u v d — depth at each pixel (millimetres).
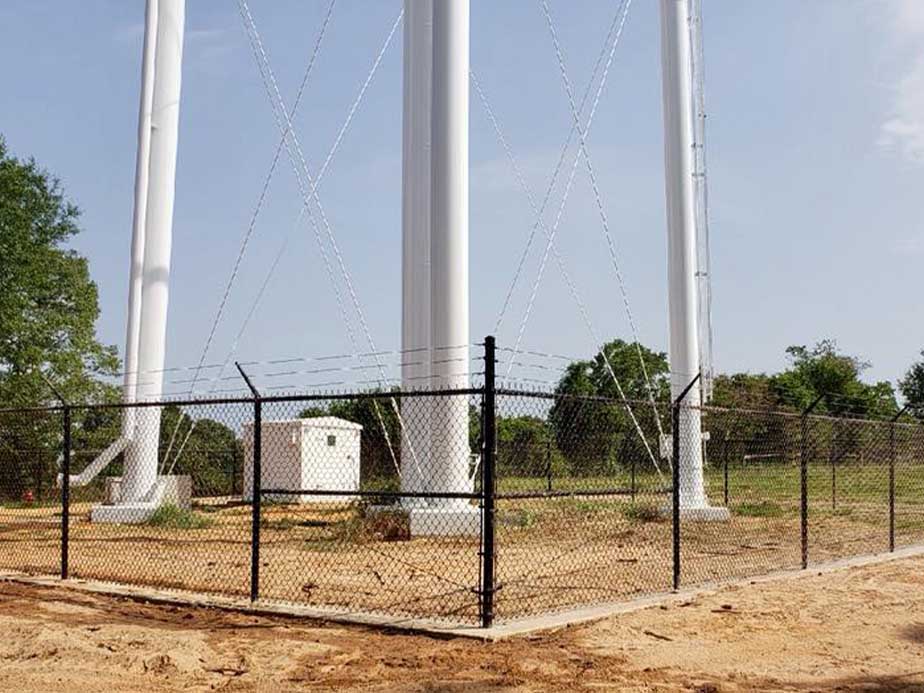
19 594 12500
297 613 10703
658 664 8555
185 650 8867
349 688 7695
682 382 24375
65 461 13930
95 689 7715
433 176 20500
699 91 26984
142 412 25750
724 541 19281
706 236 26406
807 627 10359
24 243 46406
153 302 26031
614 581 13562
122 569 15086
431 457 20047
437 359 20125
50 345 47500
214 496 30594
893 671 8477
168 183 26500
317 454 30094
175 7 27062
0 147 47031
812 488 33219
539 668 8305
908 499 30641
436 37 20781
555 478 25297
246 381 11617
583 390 62094
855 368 83312
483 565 10789
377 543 18359
